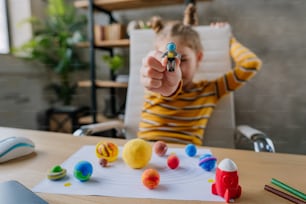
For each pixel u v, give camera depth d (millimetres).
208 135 941
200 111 882
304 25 1429
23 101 1707
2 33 1758
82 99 1998
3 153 444
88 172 370
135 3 1579
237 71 872
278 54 1487
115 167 424
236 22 1533
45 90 1889
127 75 1702
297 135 1502
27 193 323
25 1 1824
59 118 1755
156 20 1006
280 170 406
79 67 1867
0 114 1548
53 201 316
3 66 1570
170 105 879
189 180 374
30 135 621
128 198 322
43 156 475
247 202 310
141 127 908
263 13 1486
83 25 1869
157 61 491
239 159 458
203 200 315
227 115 934
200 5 1579
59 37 1781
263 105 1536
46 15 1990
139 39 1018
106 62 1772
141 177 376
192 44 842
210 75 967
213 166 407
